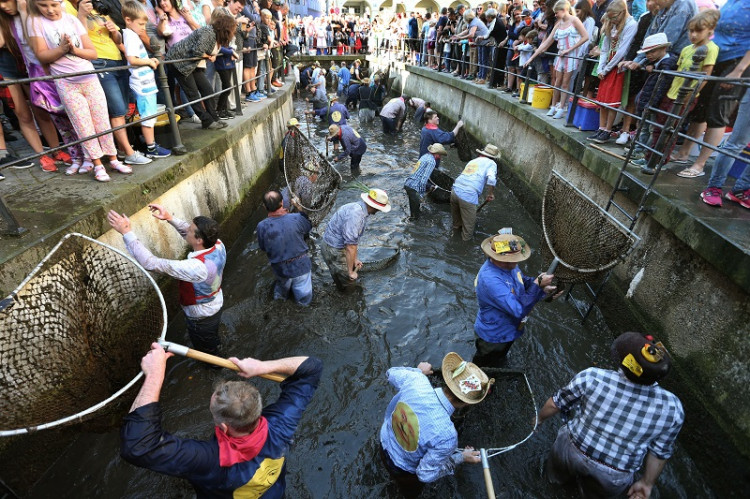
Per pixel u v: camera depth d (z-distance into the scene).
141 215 3.80
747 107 3.16
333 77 21.67
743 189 3.41
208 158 5.05
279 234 4.23
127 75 4.38
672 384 3.39
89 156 3.72
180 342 4.11
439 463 2.41
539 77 7.84
